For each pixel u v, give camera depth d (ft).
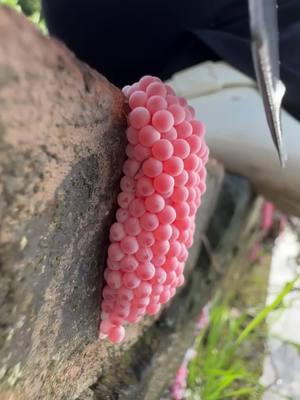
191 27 0.37
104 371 0.31
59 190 0.16
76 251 0.19
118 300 0.21
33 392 0.20
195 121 0.20
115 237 0.20
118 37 0.36
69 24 0.35
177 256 0.21
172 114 0.19
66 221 0.17
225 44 0.38
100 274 0.21
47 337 0.19
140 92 0.19
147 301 0.21
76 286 0.20
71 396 0.26
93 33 0.36
